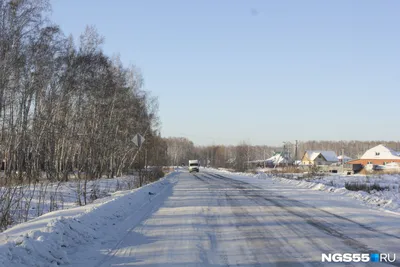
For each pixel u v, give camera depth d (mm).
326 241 8359
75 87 31641
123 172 48594
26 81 27047
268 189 24375
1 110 23938
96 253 7266
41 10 26641
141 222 10969
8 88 24656
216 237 8812
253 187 26484
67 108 30734
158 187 26062
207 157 133875
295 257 7023
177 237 8805
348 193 19438
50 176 25766
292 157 122688
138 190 19125
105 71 34000
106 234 9000
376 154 82875
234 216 12141
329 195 19656
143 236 8914
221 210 13672
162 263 6621
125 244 8070
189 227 10117
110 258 6926
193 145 163500
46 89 30062
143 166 41094
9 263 5668
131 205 14453
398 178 40156
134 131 41656
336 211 13258
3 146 16953
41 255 6418
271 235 9047
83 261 6695
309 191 22438
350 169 69750
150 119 48000
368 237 8781
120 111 36312
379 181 34469
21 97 27547
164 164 75375
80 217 9234
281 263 6625
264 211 13344
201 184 30609
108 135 34156
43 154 26391
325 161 99188
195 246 7883
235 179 40312
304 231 9539
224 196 19406
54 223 7930
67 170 27016
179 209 14039
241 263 6621
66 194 19031
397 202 15109
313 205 15133
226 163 114125
